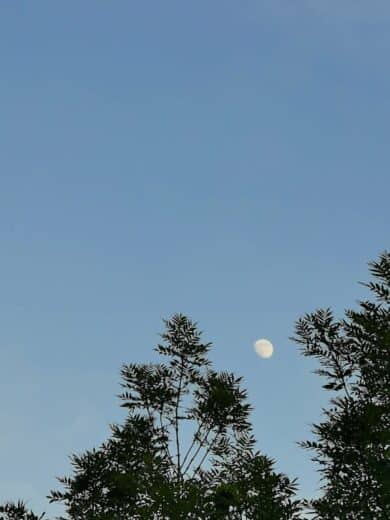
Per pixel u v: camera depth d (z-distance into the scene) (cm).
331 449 1478
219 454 1827
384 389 1541
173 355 2102
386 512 1401
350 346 1614
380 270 1616
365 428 1437
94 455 1891
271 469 1612
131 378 2053
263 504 1538
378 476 1389
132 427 1958
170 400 2014
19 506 1794
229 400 1947
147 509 1570
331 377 1602
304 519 1509
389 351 1555
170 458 1858
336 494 1439
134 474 1780
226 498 1541
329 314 1648
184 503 1520
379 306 1611
